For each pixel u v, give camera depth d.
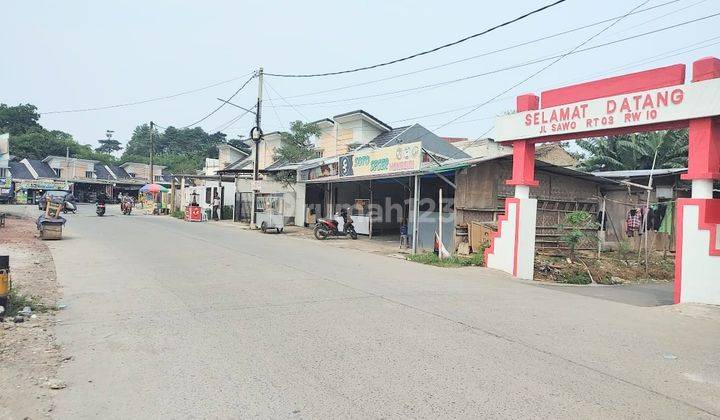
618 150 27.78
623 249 17.41
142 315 7.13
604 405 4.30
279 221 23.77
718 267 9.11
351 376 4.84
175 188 40.97
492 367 5.18
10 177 54.12
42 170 60.41
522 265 12.88
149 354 5.43
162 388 4.51
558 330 6.85
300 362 5.21
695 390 4.74
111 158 81.94
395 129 31.44
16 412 3.98
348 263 13.34
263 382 4.66
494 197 17.31
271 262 12.77
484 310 7.98
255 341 5.92
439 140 31.03
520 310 8.14
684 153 25.50
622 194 19.88
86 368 5.01
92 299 8.16
